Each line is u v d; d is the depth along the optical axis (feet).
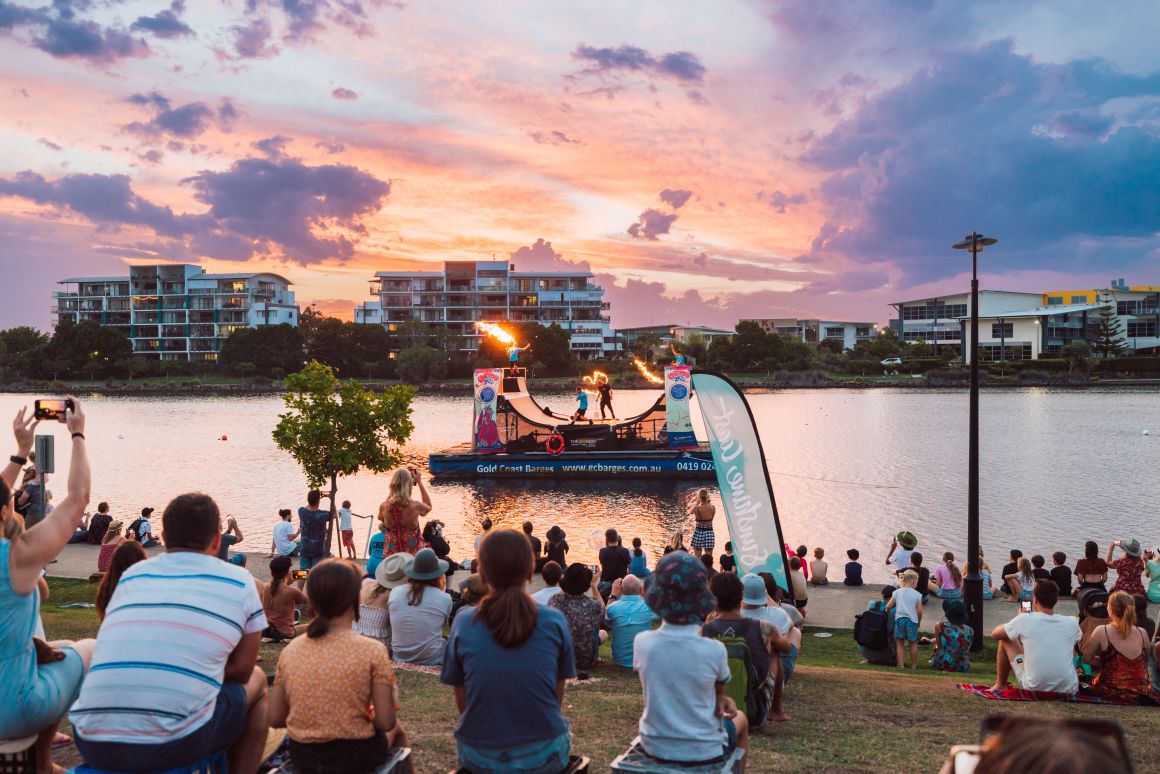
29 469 60.29
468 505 129.18
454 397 399.85
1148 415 254.88
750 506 46.83
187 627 12.23
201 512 13.24
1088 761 4.56
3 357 482.28
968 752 7.44
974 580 46.68
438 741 20.85
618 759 15.23
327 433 85.35
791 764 20.97
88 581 60.34
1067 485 133.49
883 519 111.34
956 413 275.18
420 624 27.94
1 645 12.68
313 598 14.46
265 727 14.40
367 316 536.01
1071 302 526.98
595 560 91.66
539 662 13.32
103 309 520.42
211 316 512.63
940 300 540.93
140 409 333.83
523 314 507.71
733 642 21.68
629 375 467.93
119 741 11.71
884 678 34.86
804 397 372.58
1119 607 28.84
